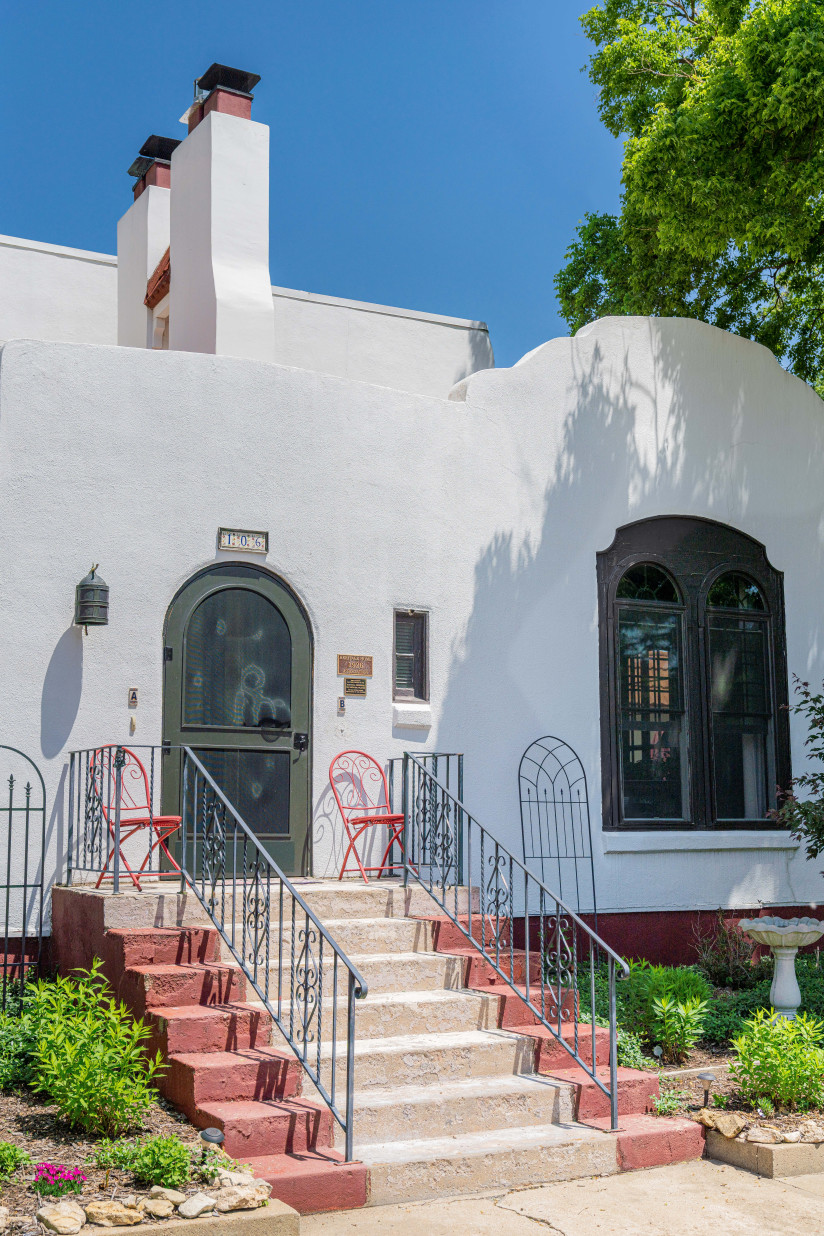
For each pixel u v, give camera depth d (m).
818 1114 6.54
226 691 8.48
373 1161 5.40
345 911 7.56
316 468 8.95
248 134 11.34
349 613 8.97
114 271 14.45
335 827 8.73
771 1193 5.71
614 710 10.09
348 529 9.03
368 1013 6.59
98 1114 5.37
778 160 11.59
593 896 9.58
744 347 11.31
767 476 11.29
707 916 10.23
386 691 9.05
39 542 7.91
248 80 11.56
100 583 7.87
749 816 10.78
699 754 10.52
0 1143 5.03
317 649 8.81
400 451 9.34
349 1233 4.95
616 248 15.84
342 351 14.38
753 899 10.52
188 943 6.54
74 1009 6.02
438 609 9.37
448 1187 5.51
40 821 7.73
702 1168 6.09
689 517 10.82
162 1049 5.90
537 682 9.73
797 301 15.07
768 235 11.62
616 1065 6.38
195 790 6.94
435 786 8.44
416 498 9.37
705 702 10.62
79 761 7.84
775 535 11.27
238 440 8.66
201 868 8.18
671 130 11.60
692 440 10.88
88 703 7.95
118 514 8.17
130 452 8.26
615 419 10.47
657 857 10.05
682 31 14.95
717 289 15.15
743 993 8.86
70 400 8.09
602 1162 5.95
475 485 9.66
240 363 8.71
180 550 8.35
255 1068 5.71
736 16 13.55
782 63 11.05
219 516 8.52
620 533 10.44
